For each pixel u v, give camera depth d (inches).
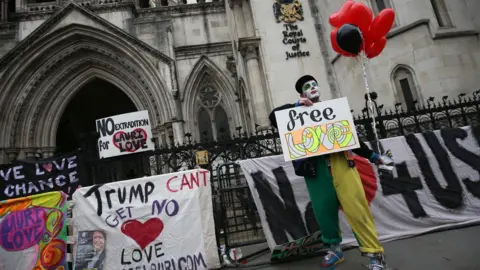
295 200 203.6
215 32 740.7
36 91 643.5
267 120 473.7
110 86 860.6
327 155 155.3
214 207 216.8
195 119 684.7
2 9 730.8
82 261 177.5
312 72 490.3
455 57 367.9
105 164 244.5
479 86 362.6
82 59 676.7
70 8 638.5
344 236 198.2
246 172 209.0
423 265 146.3
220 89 716.7
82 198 189.3
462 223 203.8
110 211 186.5
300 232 193.6
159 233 183.0
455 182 220.5
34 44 613.9
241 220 287.0
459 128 237.6
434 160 225.9
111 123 249.9
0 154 585.6
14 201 188.2
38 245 181.3
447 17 391.5
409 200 213.0
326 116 159.9
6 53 636.7
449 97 352.5
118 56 658.8
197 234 184.2
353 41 177.8
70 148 890.1
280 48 496.7
